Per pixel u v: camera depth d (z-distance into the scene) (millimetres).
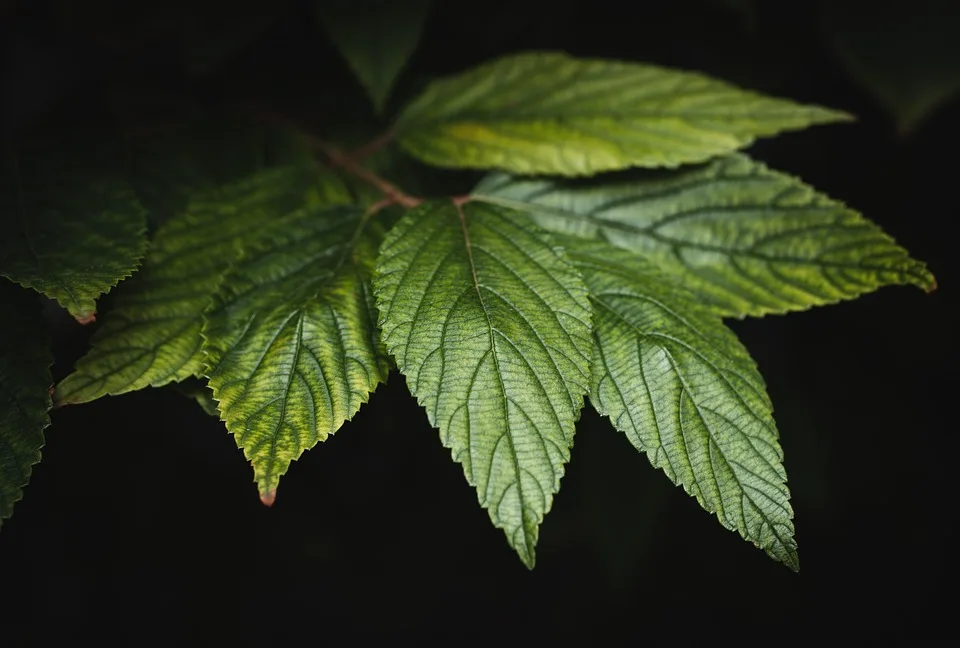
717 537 764
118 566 833
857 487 726
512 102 495
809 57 597
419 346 419
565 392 416
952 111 649
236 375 424
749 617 826
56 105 526
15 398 425
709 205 475
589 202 479
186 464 782
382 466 768
